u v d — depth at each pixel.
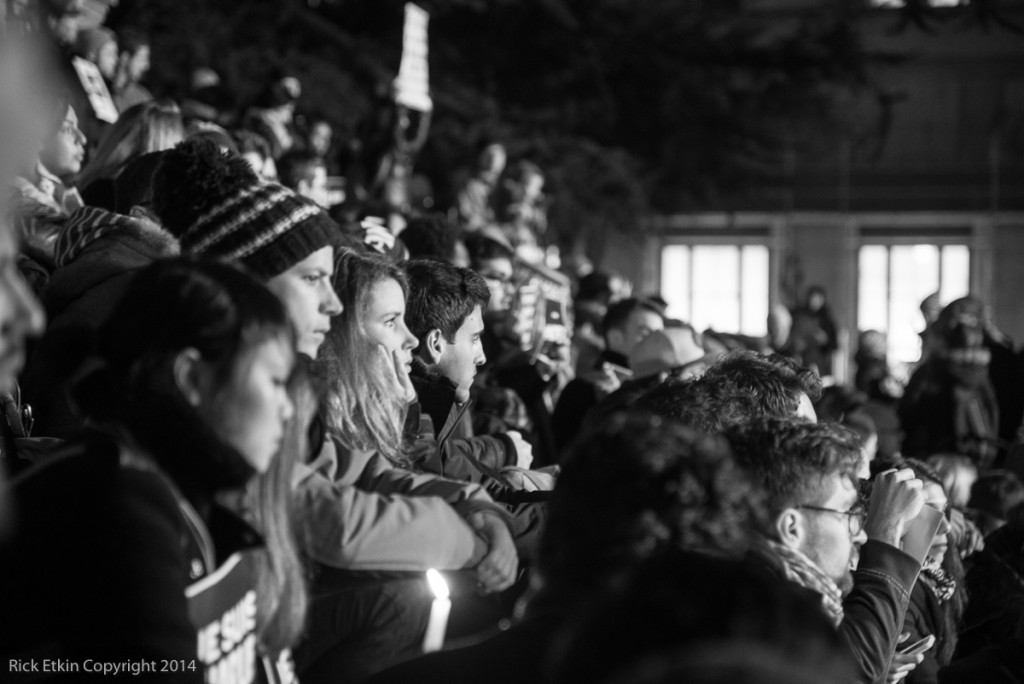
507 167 24.39
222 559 2.46
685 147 29.25
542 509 4.24
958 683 4.47
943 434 11.99
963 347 12.09
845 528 3.39
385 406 3.74
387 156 12.85
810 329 22.22
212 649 2.39
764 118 29.52
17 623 2.16
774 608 1.75
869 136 30.75
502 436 5.11
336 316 3.72
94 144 7.16
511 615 4.02
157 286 2.40
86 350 2.49
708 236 34.50
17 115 2.07
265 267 3.19
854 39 29.50
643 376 6.34
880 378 15.49
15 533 2.19
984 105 33.62
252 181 3.25
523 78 27.66
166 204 3.25
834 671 1.72
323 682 3.03
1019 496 7.29
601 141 28.73
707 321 34.59
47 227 5.07
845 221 34.06
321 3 24.88
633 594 1.78
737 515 2.17
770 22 32.66
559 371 8.19
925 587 5.13
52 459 2.32
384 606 3.04
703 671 1.62
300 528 3.00
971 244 33.81
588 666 1.74
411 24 13.17
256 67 20.16
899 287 34.09
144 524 2.22
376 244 5.84
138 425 2.37
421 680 2.29
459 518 3.15
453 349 4.77
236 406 2.38
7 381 2.08
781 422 3.45
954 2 31.83
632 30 28.44
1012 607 5.66
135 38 11.25
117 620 2.15
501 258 7.53
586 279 10.70
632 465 2.17
